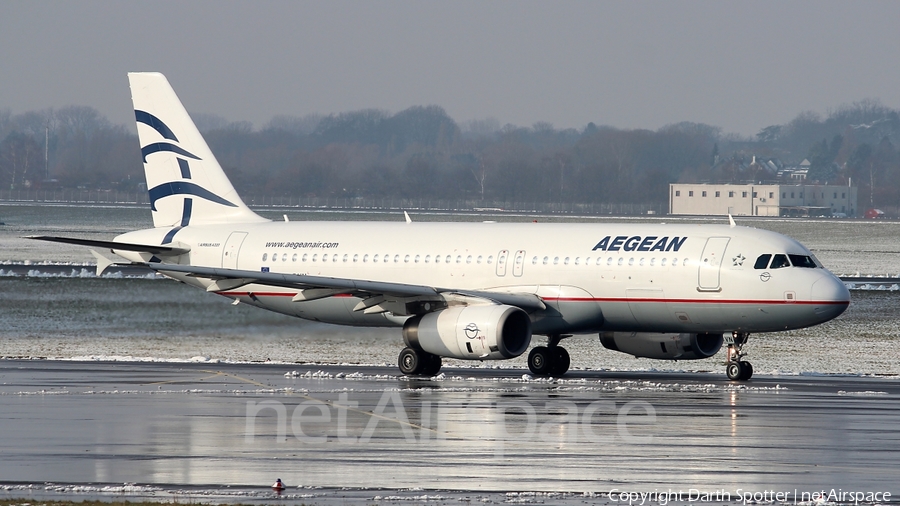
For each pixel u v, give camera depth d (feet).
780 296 401.29
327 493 209.15
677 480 221.25
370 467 232.73
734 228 424.87
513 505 200.44
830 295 399.03
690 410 316.60
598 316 430.61
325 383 383.86
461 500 203.62
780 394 358.43
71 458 241.96
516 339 418.31
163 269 440.04
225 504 199.31
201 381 384.88
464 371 445.37
